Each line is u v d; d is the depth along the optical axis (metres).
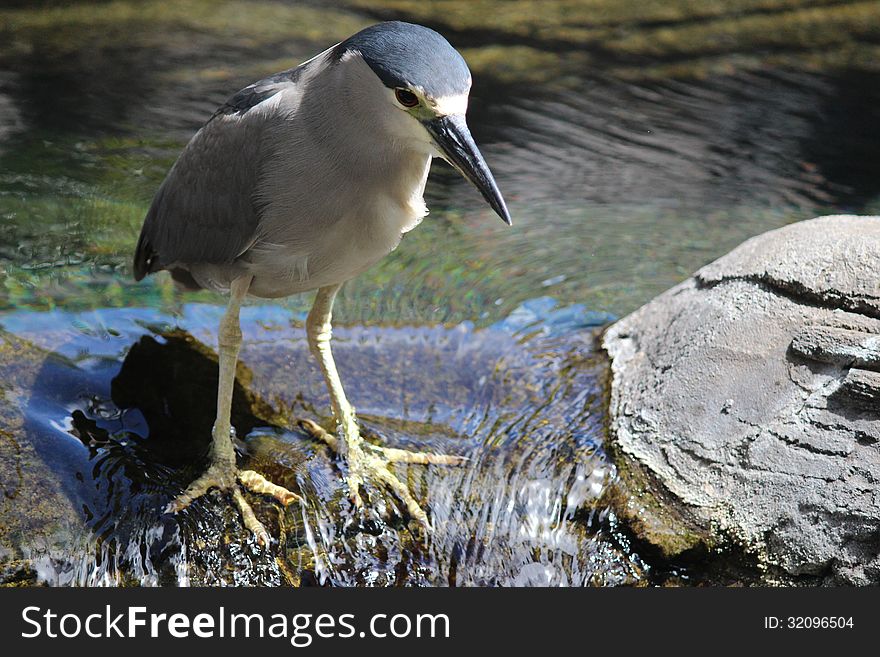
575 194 12.03
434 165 12.80
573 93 14.65
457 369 8.57
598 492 7.21
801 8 18.30
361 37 6.36
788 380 6.98
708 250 10.84
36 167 11.73
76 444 7.28
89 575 6.47
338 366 8.48
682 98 14.59
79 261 9.89
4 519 6.61
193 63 14.70
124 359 8.29
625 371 8.18
